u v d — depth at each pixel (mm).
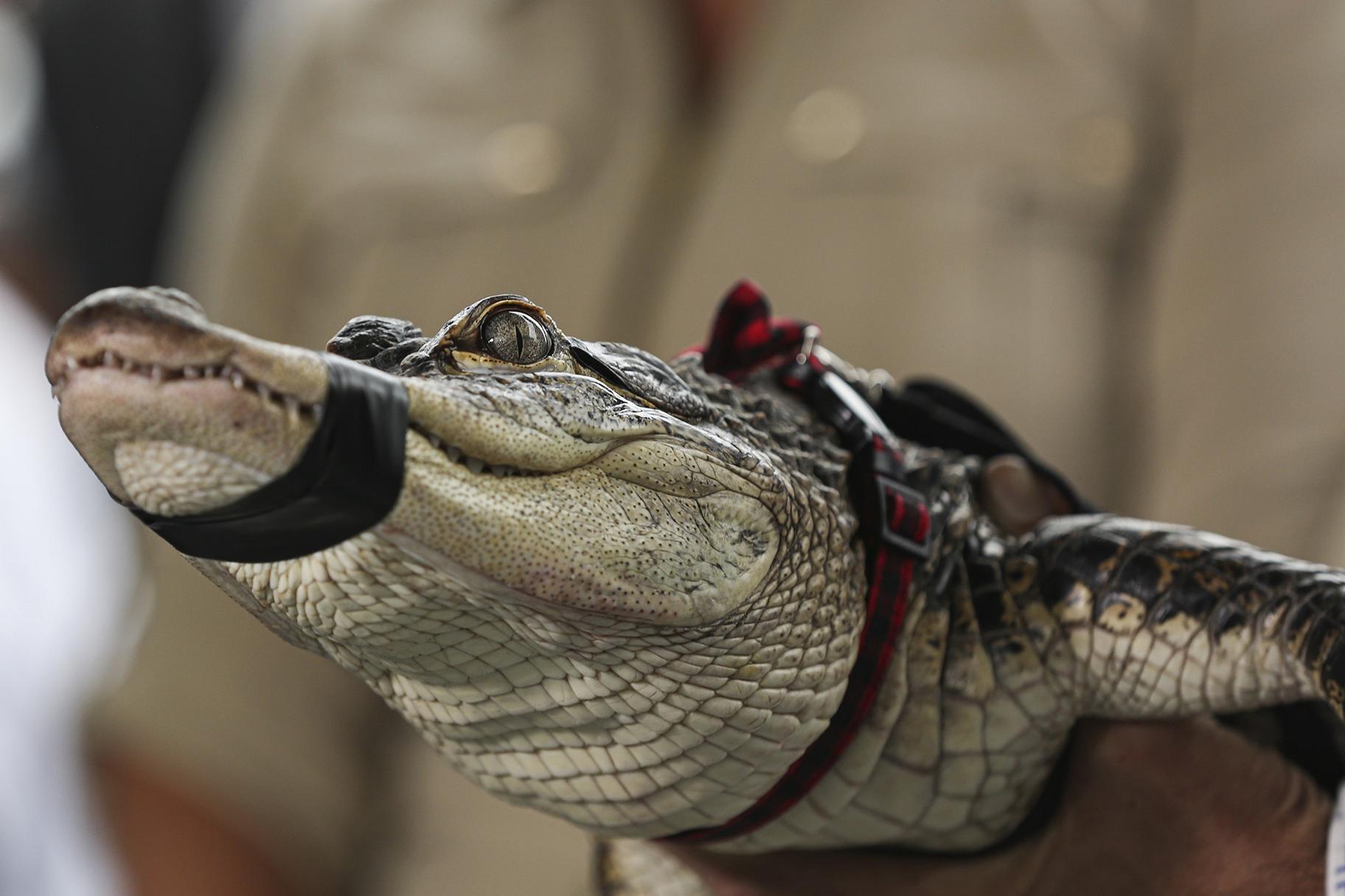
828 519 1346
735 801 1344
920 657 1364
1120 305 1575
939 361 1546
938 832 1382
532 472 1296
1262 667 1353
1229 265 1523
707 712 1324
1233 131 1536
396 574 1291
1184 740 1382
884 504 1355
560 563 1293
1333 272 1504
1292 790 1396
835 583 1346
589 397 1304
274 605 1309
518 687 1319
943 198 1558
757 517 1325
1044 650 1372
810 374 1382
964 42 1573
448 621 1302
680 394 1330
